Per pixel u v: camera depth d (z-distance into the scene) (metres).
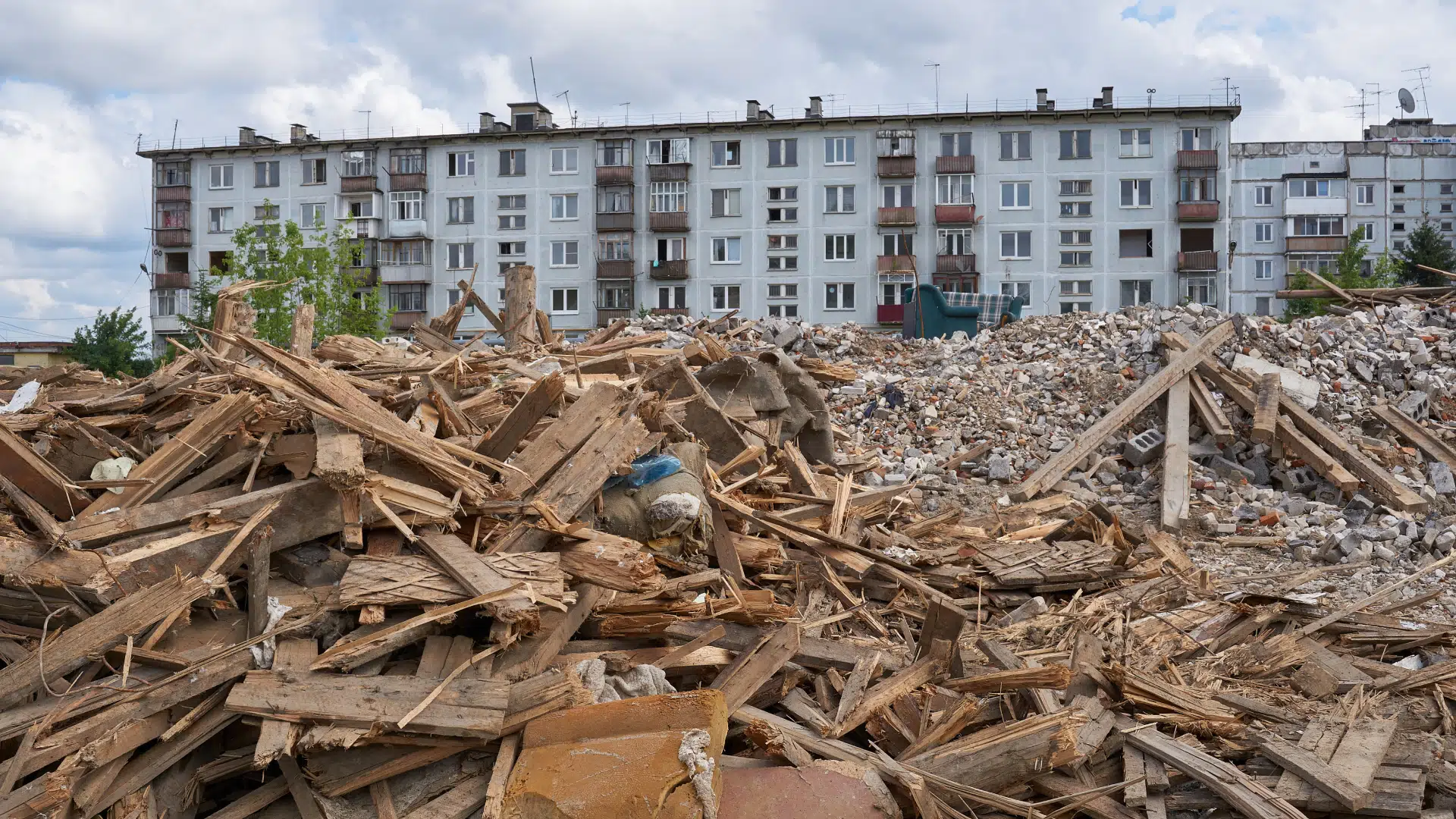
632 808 3.35
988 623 6.43
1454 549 8.20
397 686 3.70
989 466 11.31
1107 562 7.04
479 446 5.21
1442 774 4.28
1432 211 63.19
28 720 3.51
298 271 32.34
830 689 4.79
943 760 4.10
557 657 4.31
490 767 3.73
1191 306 14.21
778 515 7.02
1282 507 9.78
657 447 6.41
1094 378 12.80
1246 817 3.99
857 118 43.75
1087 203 43.31
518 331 10.51
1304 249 62.75
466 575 4.04
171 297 48.78
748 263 45.06
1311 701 5.14
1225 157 42.34
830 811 3.72
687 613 4.79
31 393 5.99
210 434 4.75
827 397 13.41
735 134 44.81
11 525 4.30
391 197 47.06
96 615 3.81
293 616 3.98
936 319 21.00
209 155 48.50
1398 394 11.84
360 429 4.59
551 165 46.06
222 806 3.76
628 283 45.88
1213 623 6.25
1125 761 4.34
